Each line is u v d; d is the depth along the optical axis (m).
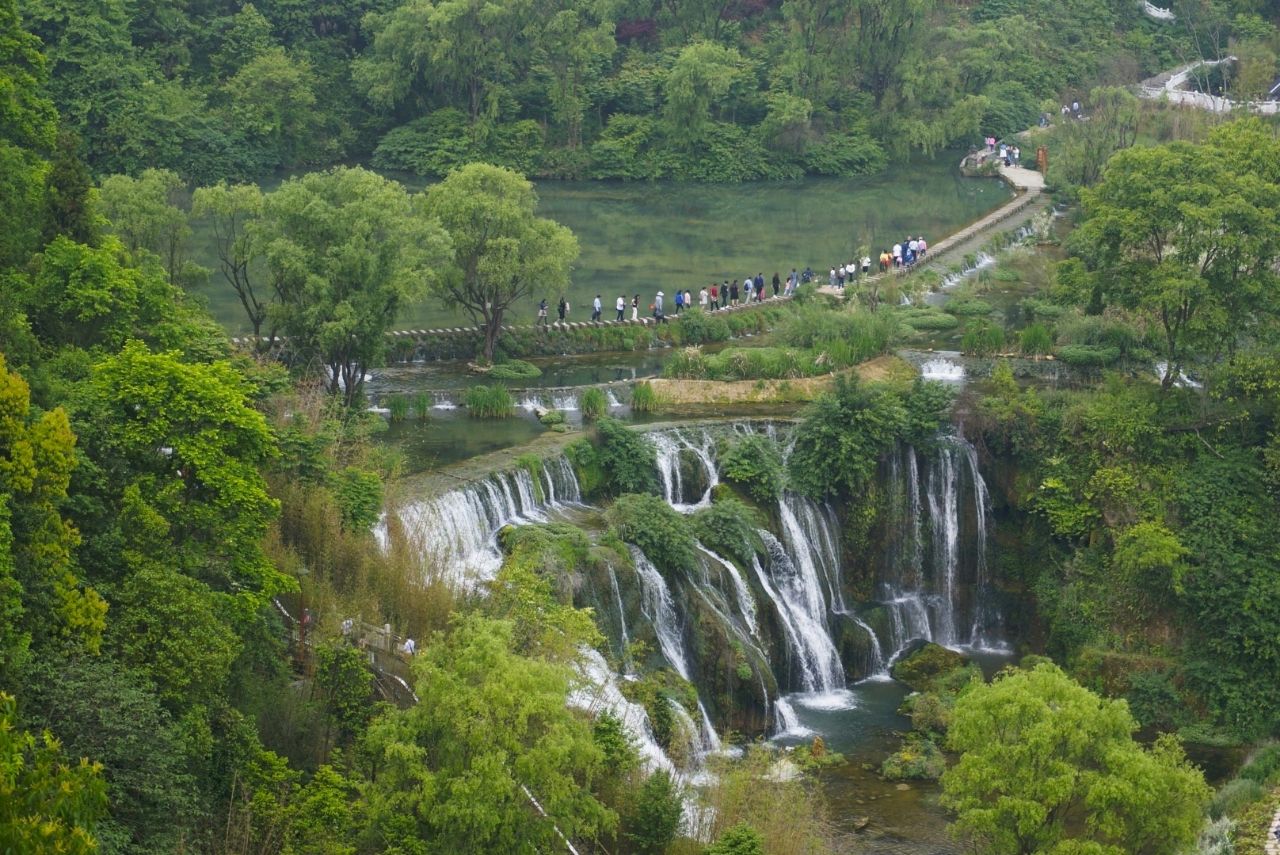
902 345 96.69
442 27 160.00
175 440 50.47
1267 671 72.38
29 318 61.03
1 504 42.41
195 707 45.00
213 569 50.22
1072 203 142.62
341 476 63.88
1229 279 80.88
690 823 52.53
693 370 89.69
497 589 59.66
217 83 161.88
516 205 92.25
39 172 69.69
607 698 57.88
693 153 169.75
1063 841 50.78
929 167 173.38
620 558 68.12
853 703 71.81
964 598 80.94
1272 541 75.56
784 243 132.88
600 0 166.88
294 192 79.50
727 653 68.75
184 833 41.75
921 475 81.00
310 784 45.72
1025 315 104.69
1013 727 52.53
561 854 46.69
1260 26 192.38
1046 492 80.06
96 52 146.88
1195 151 82.44
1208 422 80.81
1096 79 182.88
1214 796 60.00
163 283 66.38
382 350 79.31
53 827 30.78
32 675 41.31
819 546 78.62
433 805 43.88
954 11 191.75
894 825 59.56
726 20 187.88
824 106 176.62
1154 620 75.56
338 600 57.53
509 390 85.69
